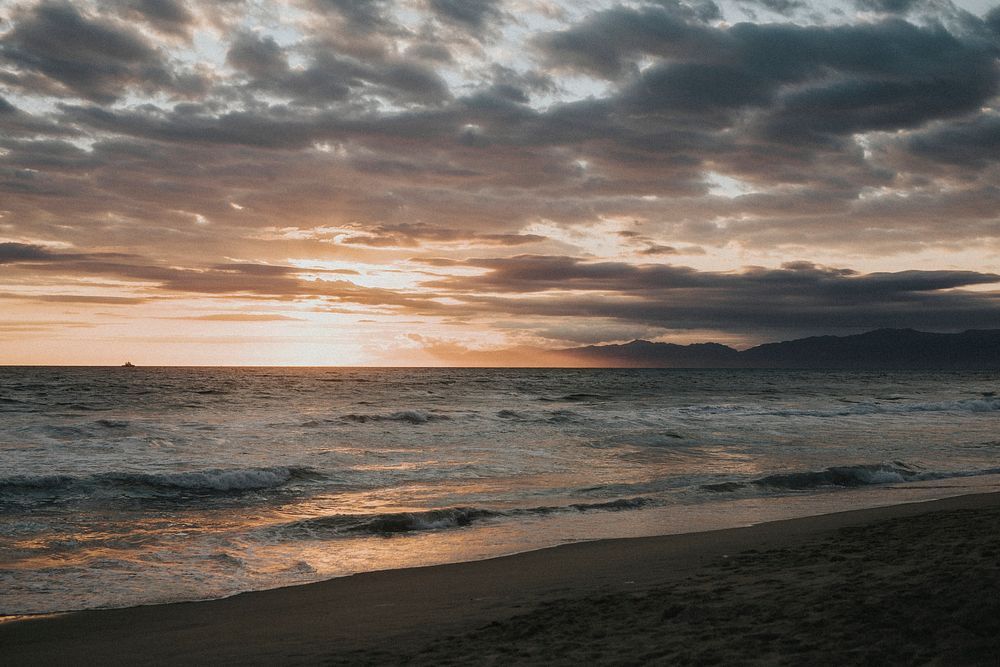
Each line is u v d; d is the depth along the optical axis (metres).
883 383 99.06
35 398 47.69
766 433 28.53
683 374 167.75
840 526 11.58
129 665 6.04
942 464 20.84
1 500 14.09
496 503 14.88
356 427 28.58
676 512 13.95
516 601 7.67
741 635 5.52
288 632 6.87
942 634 4.95
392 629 6.82
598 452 22.86
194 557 10.38
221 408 41.00
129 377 100.12
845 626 5.39
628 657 5.31
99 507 13.98
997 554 7.35
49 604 8.10
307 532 12.04
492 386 80.12
